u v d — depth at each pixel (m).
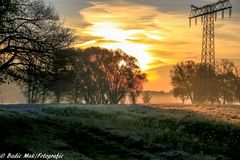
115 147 33.03
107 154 31.47
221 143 36.69
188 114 48.75
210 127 39.84
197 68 141.38
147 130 39.88
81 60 126.75
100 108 56.94
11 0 32.72
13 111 46.22
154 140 36.16
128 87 135.75
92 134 36.16
